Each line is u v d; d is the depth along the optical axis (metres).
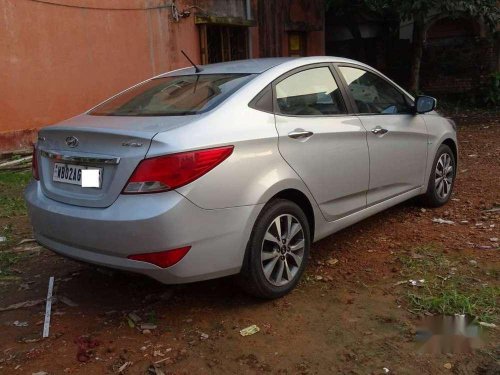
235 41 12.58
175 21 10.79
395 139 4.73
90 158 3.30
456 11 14.31
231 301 3.73
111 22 9.71
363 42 17.70
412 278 3.97
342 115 4.25
